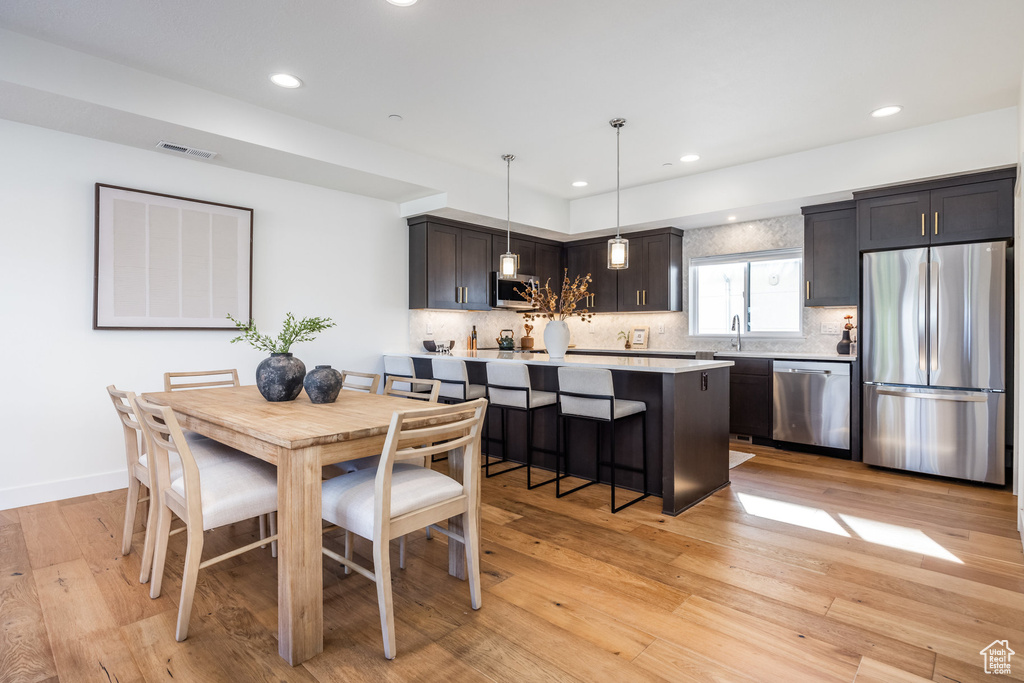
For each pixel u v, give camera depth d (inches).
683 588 85.6
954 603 80.7
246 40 104.9
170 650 68.7
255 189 161.2
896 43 106.2
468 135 156.5
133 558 95.5
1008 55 110.8
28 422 122.7
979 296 141.6
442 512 75.4
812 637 71.9
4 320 119.4
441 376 159.5
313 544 67.9
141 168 138.3
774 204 182.7
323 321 177.6
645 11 95.3
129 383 136.9
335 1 92.4
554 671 65.1
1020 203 116.6
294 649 65.8
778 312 212.1
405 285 202.5
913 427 151.9
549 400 143.8
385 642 67.3
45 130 124.1
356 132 153.7
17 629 73.0
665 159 179.6
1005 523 114.3
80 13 95.2
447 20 98.1
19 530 107.8
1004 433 139.3
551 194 225.3
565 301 165.3
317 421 77.4
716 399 137.6
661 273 223.3
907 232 155.4
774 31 102.0
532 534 108.3
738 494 134.5
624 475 140.0
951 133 145.5
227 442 79.7
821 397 174.4
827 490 138.1
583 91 127.6
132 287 135.9
